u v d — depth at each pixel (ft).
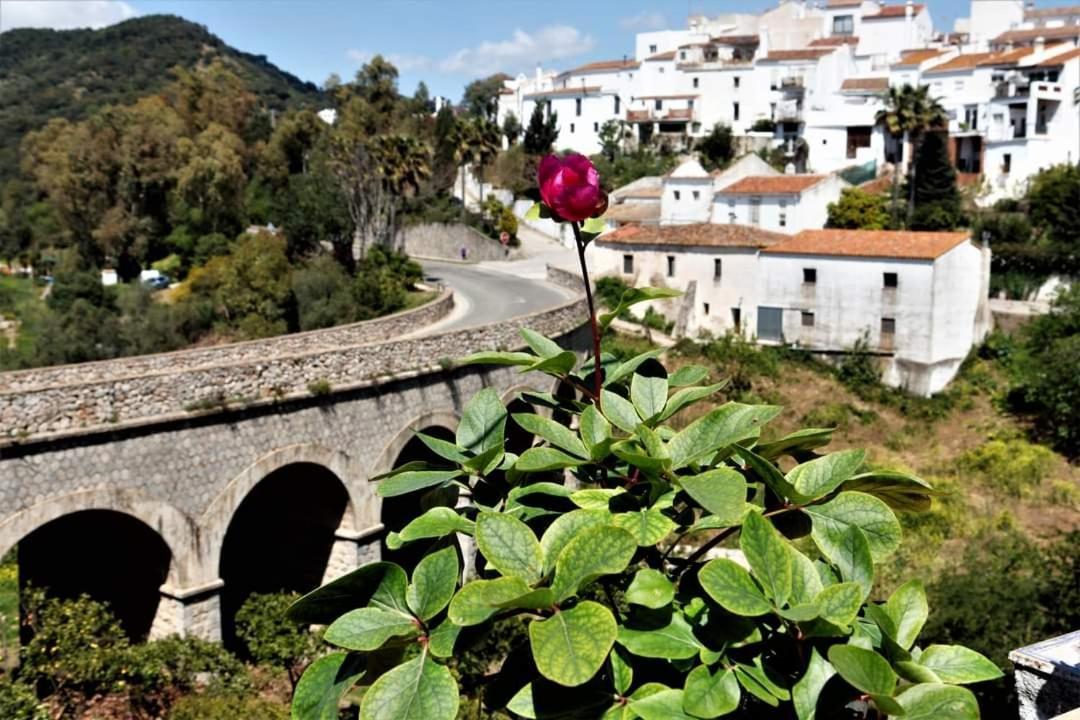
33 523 56.24
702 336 154.81
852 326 144.97
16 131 460.14
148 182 256.73
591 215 13.37
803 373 144.66
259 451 68.49
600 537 10.47
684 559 13.09
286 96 575.38
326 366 72.59
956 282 141.49
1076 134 196.75
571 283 162.40
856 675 10.03
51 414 56.85
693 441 12.67
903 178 200.95
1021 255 159.94
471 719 36.83
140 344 167.12
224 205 262.06
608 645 9.73
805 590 11.13
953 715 10.24
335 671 11.34
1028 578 64.59
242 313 174.40
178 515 63.57
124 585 69.05
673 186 187.42
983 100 217.36
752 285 153.79
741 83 277.64
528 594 9.94
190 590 64.34
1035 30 254.68
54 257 269.03
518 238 250.98
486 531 11.43
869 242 146.30
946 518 96.99
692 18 338.54
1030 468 111.04
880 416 134.72
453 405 84.33
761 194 175.94
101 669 54.29
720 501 11.02
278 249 184.34
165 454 62.75
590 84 312.50
